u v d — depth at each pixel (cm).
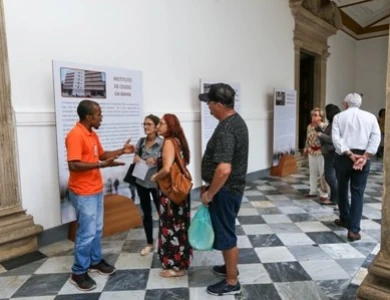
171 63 446
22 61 295
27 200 303
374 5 936
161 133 245
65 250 305
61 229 328
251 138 619
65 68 309
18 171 295
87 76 328
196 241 218
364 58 1086
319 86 857
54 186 322
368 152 304
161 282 244
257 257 286
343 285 238
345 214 350
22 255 292
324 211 417
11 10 285
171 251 250
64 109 310
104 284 242
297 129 771
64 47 326
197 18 484
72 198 237
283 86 709
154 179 247
